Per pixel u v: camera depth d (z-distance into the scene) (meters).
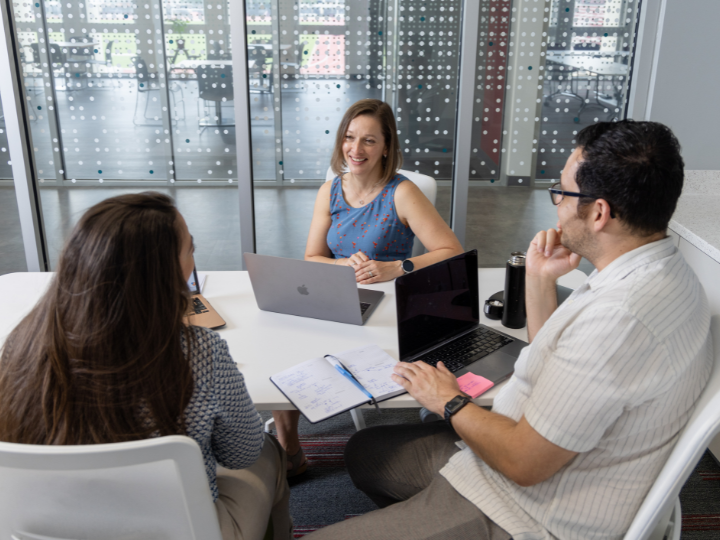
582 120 3.17
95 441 0.89
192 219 3.29
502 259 3.41
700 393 1.00
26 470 0.83
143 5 2.92
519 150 3.22
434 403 1.25
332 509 1.89
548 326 1.12
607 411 0.94
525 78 3.09
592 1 2.96
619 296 0.97
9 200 3.15
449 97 3.13
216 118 3.13
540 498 1.08
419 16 2.99
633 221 1.01
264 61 3.04
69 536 0.93
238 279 2.02
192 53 3.01
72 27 2.94
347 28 3.00
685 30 2.84
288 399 1.29
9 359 0.92
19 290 1.84
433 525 1.14
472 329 1.62
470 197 3.29
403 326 1.44
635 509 1.03
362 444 1.48
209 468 1.10
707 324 1.02
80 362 0.85
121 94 3.06
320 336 1.60
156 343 0.88
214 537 0.93
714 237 2.24
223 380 1.02
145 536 0.93
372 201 2.20
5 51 2.86
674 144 1.00
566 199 1.09
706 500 1.94
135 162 3.19
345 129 2.16
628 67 3.07
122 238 0.85
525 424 1.03
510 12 2.97
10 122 2.97
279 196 3.28
